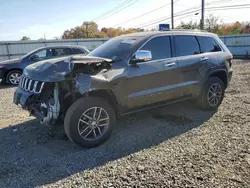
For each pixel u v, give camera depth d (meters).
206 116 4.70
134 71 3.75
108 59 3.62
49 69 3.47
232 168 2.76
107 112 3.56
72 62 3.30
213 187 2.42
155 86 4.03
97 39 23.89
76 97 3.49
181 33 4.57
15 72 9.84
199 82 4.68
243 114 4.68
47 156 3.25
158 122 4.43
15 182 2.66
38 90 3.39
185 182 2.52
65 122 3.32
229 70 5.29
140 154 3.21
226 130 3.92
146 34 4.21
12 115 5.20
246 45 21.31
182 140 3.61
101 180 2.64
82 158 3.17
